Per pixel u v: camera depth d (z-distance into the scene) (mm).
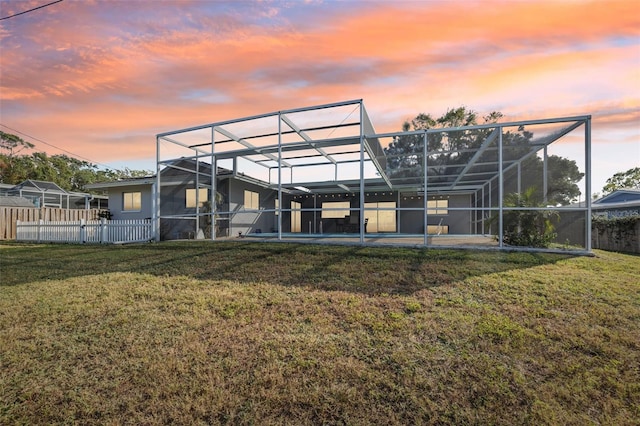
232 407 2074
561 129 7082
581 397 2082
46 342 3072
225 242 8758
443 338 2902
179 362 2627
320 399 2123
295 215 18484
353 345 2828
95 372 2547
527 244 7379
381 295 4098
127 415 2047
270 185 15266
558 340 2826
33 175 31031
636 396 2090
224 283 4879
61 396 2250
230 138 10203
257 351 2777
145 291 4598
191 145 11102
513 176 11344
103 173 41812
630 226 8789
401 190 16438
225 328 3277
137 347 2918
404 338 2926
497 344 2775
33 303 4207
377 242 8352
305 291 4359
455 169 11352
